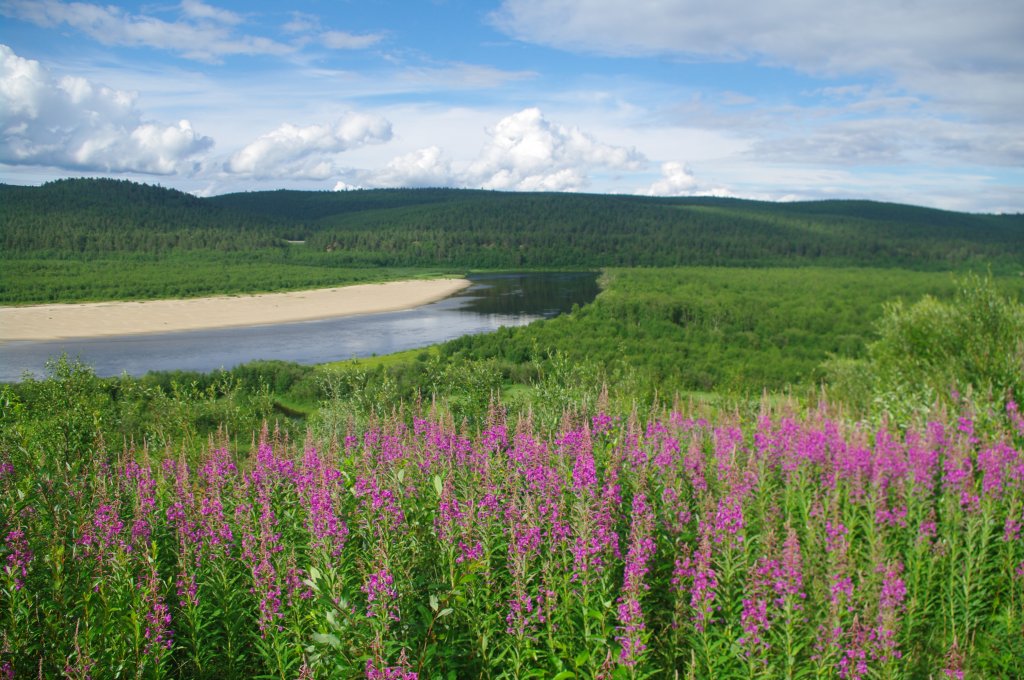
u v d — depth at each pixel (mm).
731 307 98812
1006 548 8250
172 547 7754
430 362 21969
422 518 7578
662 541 7605
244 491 8523
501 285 171875
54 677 5992
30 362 71188
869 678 5992
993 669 7125
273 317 112500
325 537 6695
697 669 6195
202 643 6758
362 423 16328
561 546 6914
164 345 85125
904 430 13391
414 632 5770
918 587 7848
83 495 8086
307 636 6395
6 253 187250
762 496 9109
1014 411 12055
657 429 11172
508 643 6203
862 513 8609
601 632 6305
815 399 18703
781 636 6074
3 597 6406
